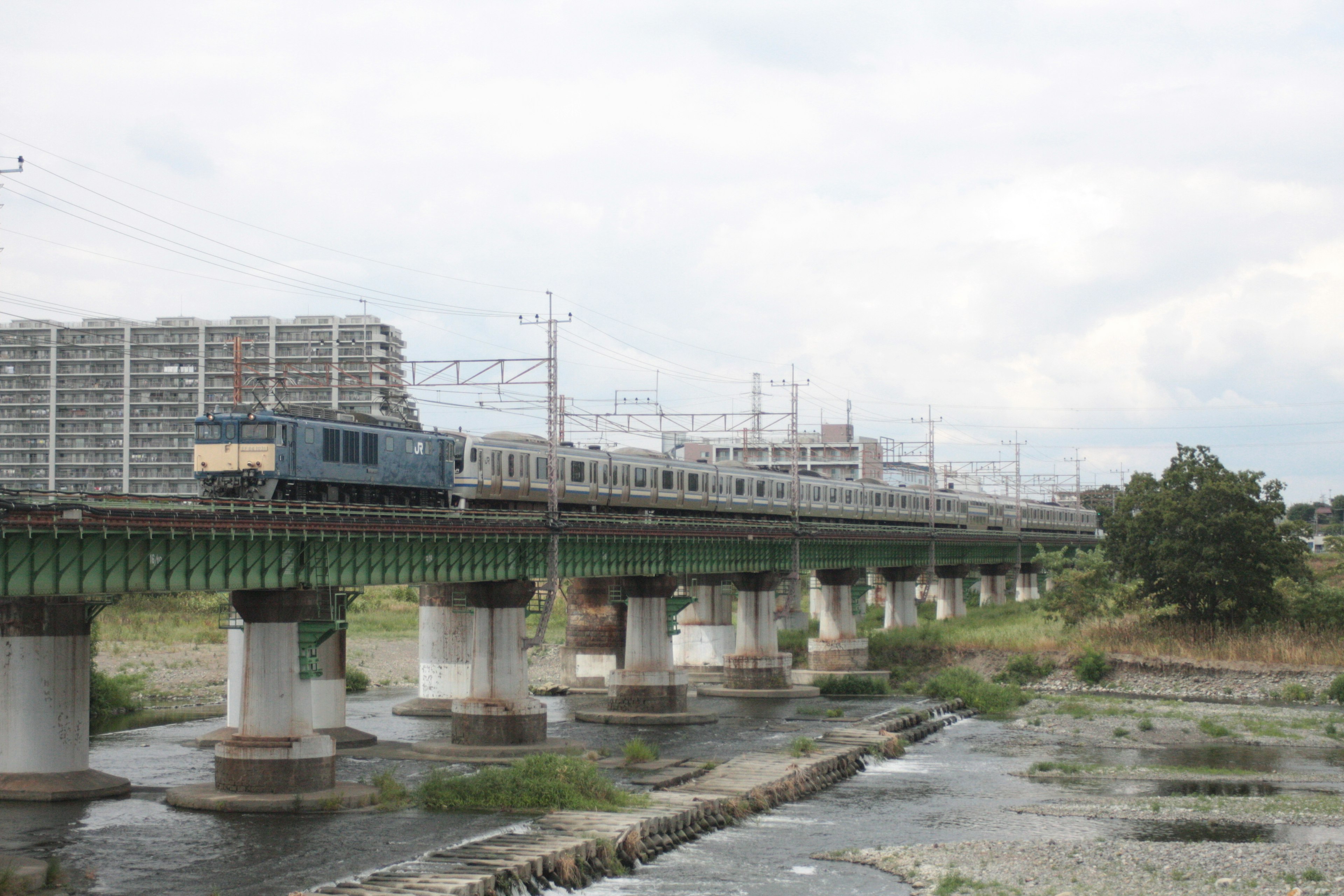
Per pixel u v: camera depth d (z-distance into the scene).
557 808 61.72
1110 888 50.19
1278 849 56.56
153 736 88.12
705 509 121.50
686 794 66.56
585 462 104.19
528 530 79.94
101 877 48.97
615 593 106.75
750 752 83.31
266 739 62.91
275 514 61.97
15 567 48.66
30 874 48.16
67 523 49.66
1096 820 64.69
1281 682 118.56
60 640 64.00
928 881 51.78
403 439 83.19
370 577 67.31
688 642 139.38
